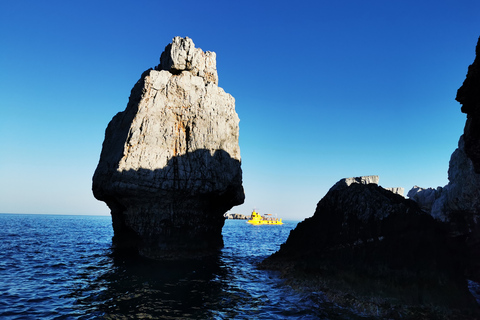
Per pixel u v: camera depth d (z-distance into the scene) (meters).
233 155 33.34
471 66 13.23
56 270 21.16
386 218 18.52
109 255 28.50
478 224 22.77
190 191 28.06
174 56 30.98
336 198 22.92
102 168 29.19
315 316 13.22
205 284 18.38
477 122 13.89
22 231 58.69
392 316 12.94
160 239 27.06
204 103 30.84
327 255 20.02
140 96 28.84
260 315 13.36
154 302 14.56
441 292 14.16
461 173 24.56
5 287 16.16
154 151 27.03
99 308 13.48
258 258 30.61
